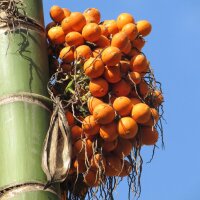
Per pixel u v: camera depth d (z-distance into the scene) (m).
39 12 4.55
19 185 3.77
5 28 4.36
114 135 4.33
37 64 4.29
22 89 4.14
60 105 4.09
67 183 4.54
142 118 4.37
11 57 4.25
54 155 3.89
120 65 4.54
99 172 4.21
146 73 4.75
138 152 4.51
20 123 3.99
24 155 3.87
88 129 4.31
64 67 4.64
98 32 4.62
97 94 4.44
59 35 4.71
